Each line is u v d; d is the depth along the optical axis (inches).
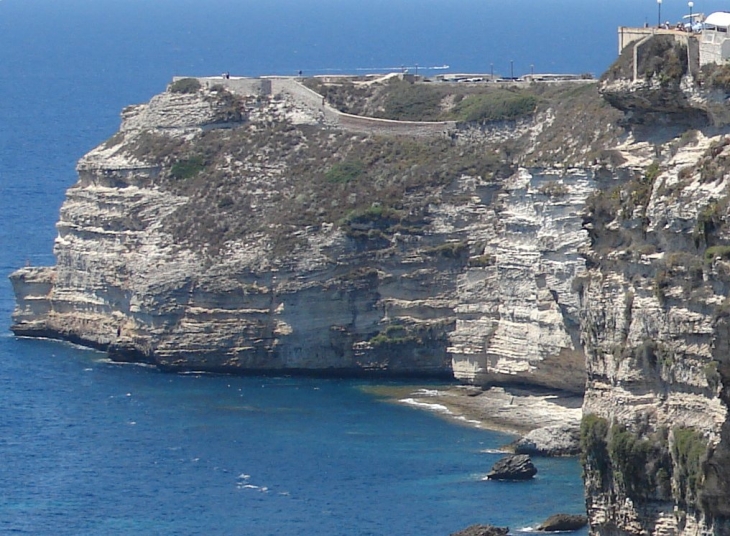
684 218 4042.8
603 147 6417.3
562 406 6614.2
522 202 6811.0
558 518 5083.7
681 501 4008.4
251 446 6161.4
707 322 3941.9
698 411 3981.3
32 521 5403.5
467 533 4980.3
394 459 5930.1
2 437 6333.7
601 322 4195.4
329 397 6939.0
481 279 7062.0
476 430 6318.9
